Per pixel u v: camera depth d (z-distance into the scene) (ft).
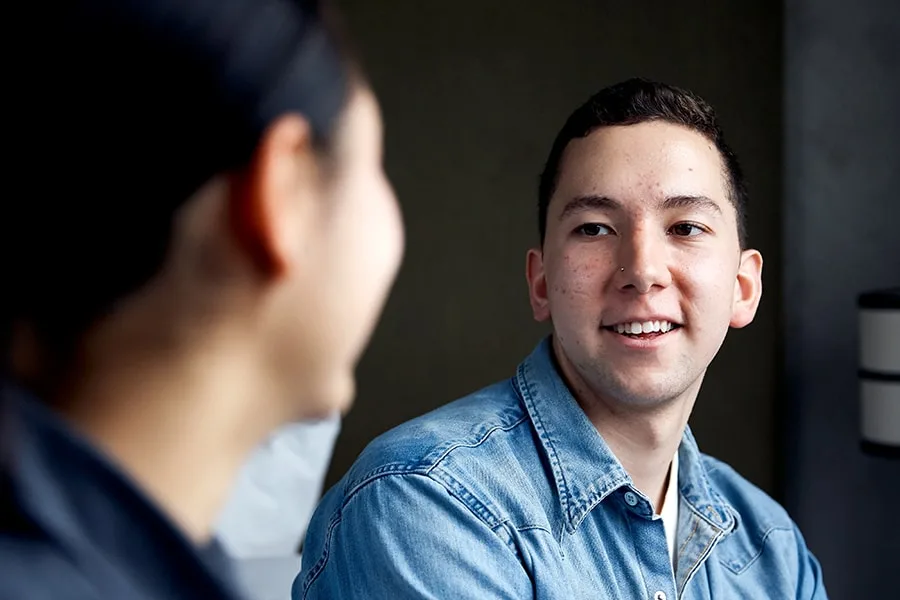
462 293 10.05
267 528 7.79
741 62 10.13
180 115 1.14
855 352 10.03
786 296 10.34
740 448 10.24
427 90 9.95
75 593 1.09
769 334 10.25
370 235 1.31
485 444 3.92
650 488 4.13
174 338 1.21
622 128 3.91
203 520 1.30
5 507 1.11
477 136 10.02
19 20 1.13
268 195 1.18
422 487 3.70
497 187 10.03
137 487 1.16
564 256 3.89
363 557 3.68
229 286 1.21
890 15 9.75
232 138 1.16
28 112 1.12
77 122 1.12
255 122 1.17
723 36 10.11
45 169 1.12
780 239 10.27
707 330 3.86
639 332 3.81
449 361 10.05
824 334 10.18
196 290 1.20
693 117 3.98
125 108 1.12
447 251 10.02
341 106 1.26
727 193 3.98
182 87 1.13
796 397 10.33
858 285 10.01
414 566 3.59
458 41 9.97
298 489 7.88
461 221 10.02
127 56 1.12
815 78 10.11
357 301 1.31
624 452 4.04
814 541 10.25
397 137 9.94
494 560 3.66
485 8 9.97
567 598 3.77
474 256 10.05
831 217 10.09
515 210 10.06
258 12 1.19
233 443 1.30
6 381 1.13
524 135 10.04
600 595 3.86
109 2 1.13
